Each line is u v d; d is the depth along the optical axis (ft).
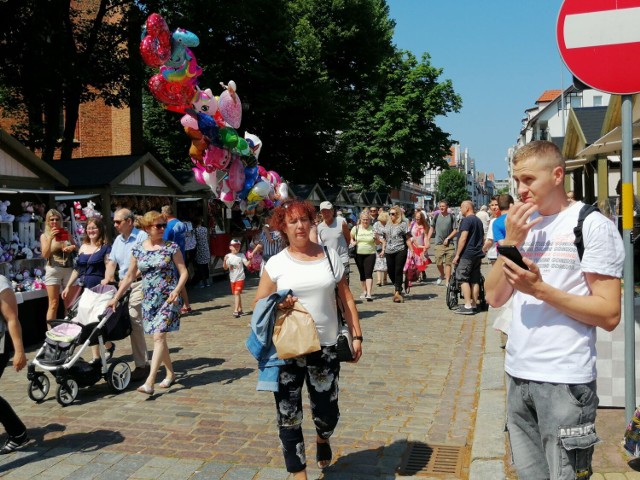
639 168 33.14
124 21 66.95
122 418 18.10
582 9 12.35
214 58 80.89
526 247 9.04
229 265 36.37
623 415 15.98
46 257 29.40
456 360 24.31
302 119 88.58
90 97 69.26
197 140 25.05
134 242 23.95
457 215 128.98
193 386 21.36
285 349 12.20
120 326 20.84
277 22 82.07
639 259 15.88
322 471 13.96
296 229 13.00
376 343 27.55
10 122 84.64
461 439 15.87
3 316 14.88
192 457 14.98
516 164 8.93
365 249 40.73
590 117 33.86
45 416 18.43
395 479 13.50
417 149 137.18
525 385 8.86
